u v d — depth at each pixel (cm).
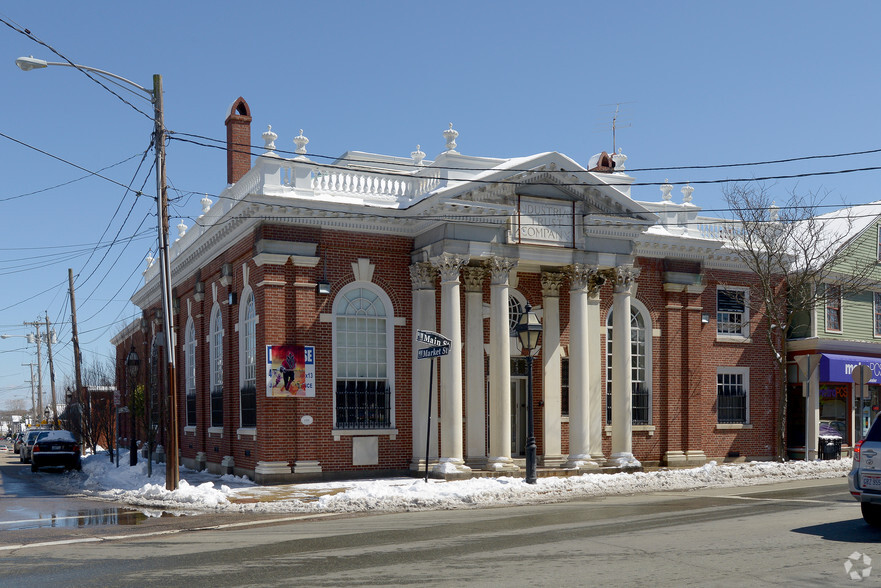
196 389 2941
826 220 3422
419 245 2409
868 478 1304
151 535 1360
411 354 2422
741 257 2891
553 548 1139
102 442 5231
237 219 2364
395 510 1683
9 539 1344
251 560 1082
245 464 2403
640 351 2806
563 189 2434
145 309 3922
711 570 977
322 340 2305
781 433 2805
